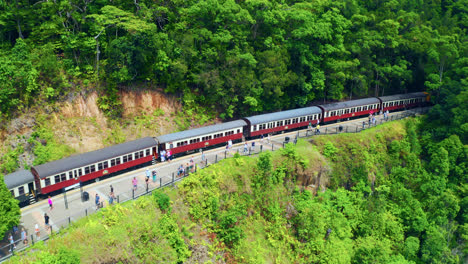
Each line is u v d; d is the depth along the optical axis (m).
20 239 32.94
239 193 47.06
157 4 61.12
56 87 50.78
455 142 65.94
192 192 42.12
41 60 49.62
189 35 59.72
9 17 51.06
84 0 56.50
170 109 60.62
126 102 56.62
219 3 64.56
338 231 49.00
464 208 60.00
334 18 72.88
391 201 57.91
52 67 49.97
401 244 51.94
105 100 54.41
